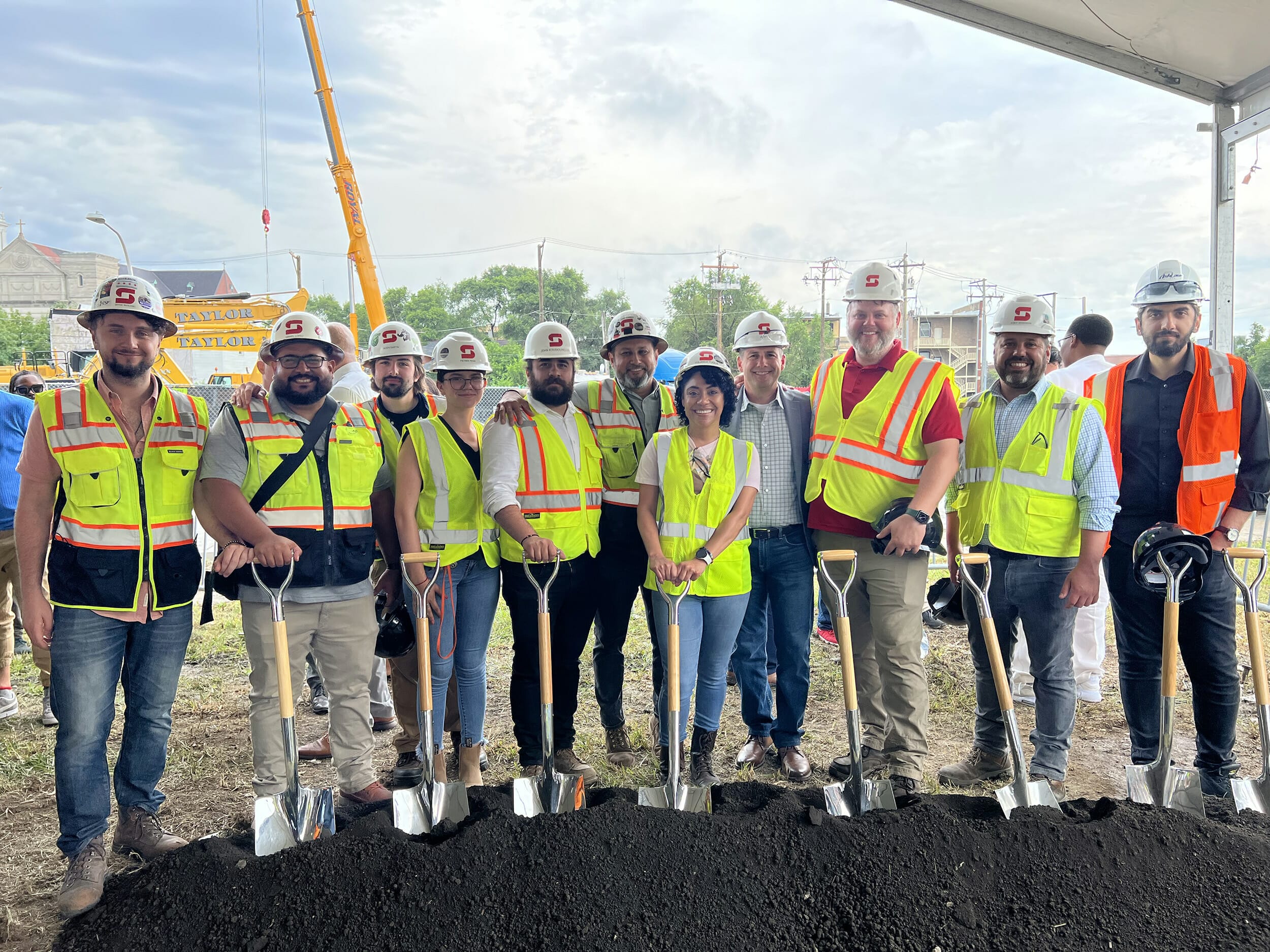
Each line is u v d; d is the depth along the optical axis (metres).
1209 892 2.49
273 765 3.04
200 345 16.70
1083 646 4.74
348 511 3.11
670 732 3.03
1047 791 2.95
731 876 2.54
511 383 48.19
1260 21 4.64
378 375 3.81
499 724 4.65
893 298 3.42
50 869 3.07
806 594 3.73
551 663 3.32
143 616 2.88
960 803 2.93
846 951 2.36
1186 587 3.02
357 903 2.41
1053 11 5.05
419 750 3.05
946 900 2.46
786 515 3.70
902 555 3.37
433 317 75.62
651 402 3.90
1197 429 3.29
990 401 3.62
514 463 3.38
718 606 3.41
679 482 3.40
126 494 2.82
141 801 3.03
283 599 3.02
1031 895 2.47
